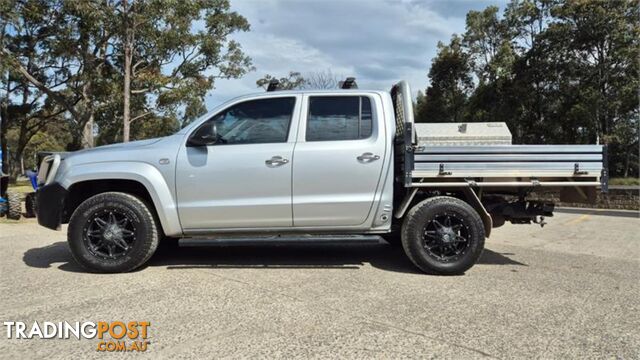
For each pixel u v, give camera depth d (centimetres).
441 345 354
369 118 564
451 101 3744
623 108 2550
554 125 2839
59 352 342
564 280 545
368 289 494
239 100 566
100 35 2261
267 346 350
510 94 2995
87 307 434
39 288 492
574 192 596
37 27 2480
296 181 549
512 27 3203
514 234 962
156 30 2252
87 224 546
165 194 548
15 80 2830
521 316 418
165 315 414
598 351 346
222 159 548
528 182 560
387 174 556
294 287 499
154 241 553
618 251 755
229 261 622
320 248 719
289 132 557
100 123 2798
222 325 391
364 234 582
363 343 356
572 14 2669
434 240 559
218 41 2705
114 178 549
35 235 841
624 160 2691
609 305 451
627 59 2527
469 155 555
